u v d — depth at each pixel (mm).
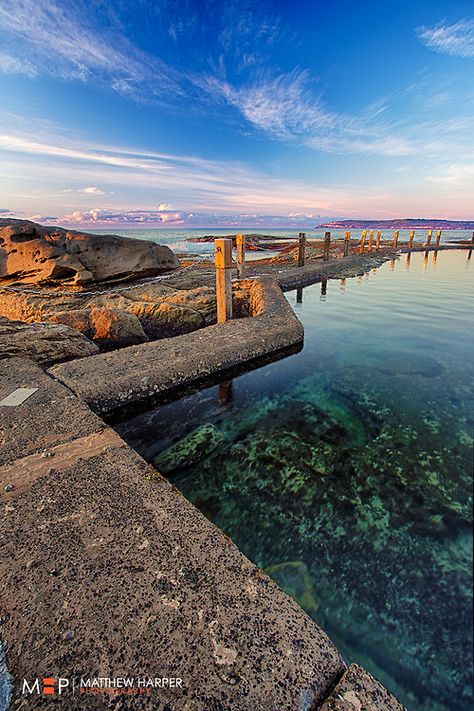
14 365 3664
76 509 1720
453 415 3619
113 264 7324
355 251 21312
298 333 5293
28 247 6852
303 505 2477
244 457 2982
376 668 1531
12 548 1489
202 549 1494
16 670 1048
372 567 2004
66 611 1227
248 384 4438
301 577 1951
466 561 2033
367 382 4414
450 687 1459
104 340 5195
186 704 963
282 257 17734
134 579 1347
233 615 1213
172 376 3742
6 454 2164
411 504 2463
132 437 3287
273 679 1023
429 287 10555
